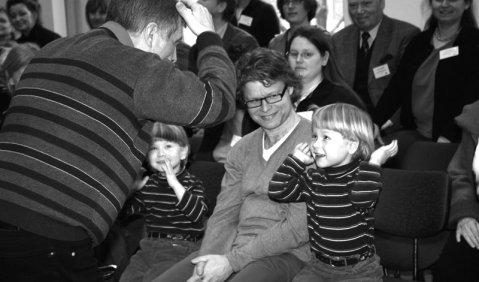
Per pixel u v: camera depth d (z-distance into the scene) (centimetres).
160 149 232
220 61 159
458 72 329
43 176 138
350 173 189
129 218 278
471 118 230
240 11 456
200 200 231
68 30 600
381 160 192
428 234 219
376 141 278
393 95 355
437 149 274
